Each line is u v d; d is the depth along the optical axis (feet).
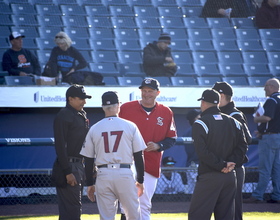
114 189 60.80
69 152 66.39
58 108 129.29
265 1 170.09
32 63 133.28
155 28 163.63
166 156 127.95
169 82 143.02
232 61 157.58
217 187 63.41
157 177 72.38
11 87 119.03
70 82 130.52
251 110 138.72
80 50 148.36
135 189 61.52
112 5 167.12
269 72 158.92
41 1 159.94
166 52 145.48
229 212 64.85
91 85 129.39
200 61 154.51
